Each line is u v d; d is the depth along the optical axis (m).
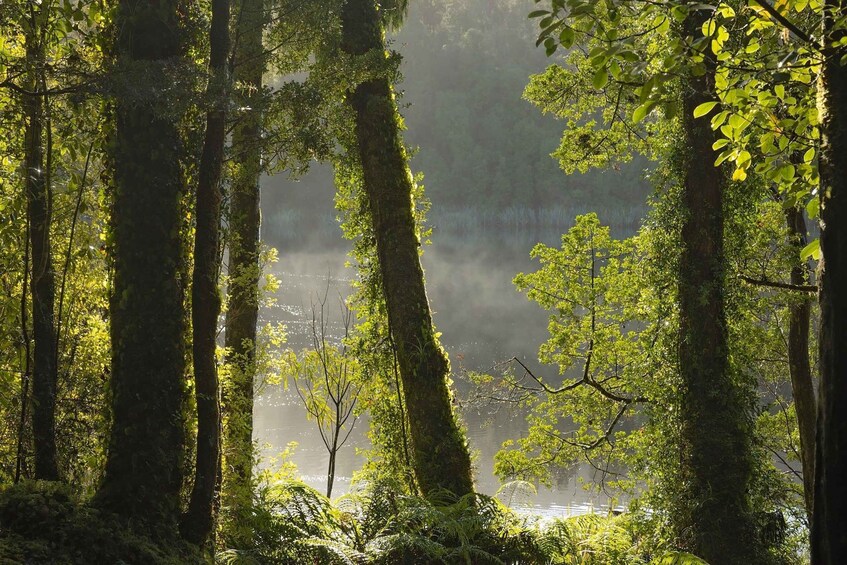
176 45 6.69
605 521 11.09
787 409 15.78
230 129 7.84
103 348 8.55
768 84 5.48
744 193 11.43
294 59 8.98
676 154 11.27
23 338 7.92
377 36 11.61
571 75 14.12
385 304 12.23
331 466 12.41
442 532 9.30
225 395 9.88
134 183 6.41
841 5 4.34
